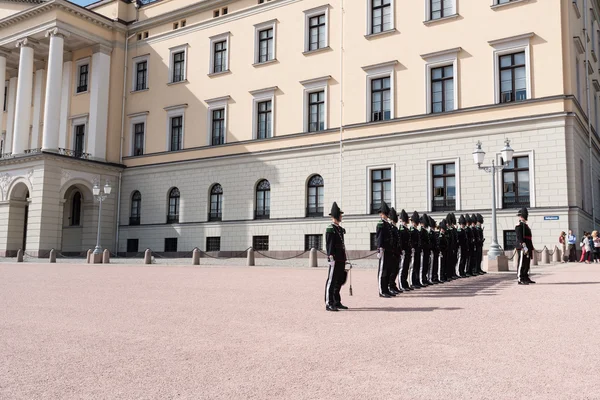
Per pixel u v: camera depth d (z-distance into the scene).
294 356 6.16
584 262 25.84
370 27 31.94
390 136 30.16
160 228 39.38
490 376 5.23
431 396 4.60
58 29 37.94
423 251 15.08
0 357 6.15
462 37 28.66
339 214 10.38
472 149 27.77
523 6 27.14
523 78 27.14
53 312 9.77
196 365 5.75
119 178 41.66
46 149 37.06
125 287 14.74
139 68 42.59
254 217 35.56
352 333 7.56
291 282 16.27
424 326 8.04
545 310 9.48
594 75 35.25
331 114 32.81
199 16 39.66
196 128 38.72
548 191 25.73
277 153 34.69
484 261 21.33
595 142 32.94
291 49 34.91
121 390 4.81
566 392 4.70
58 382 5.09
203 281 16.77
